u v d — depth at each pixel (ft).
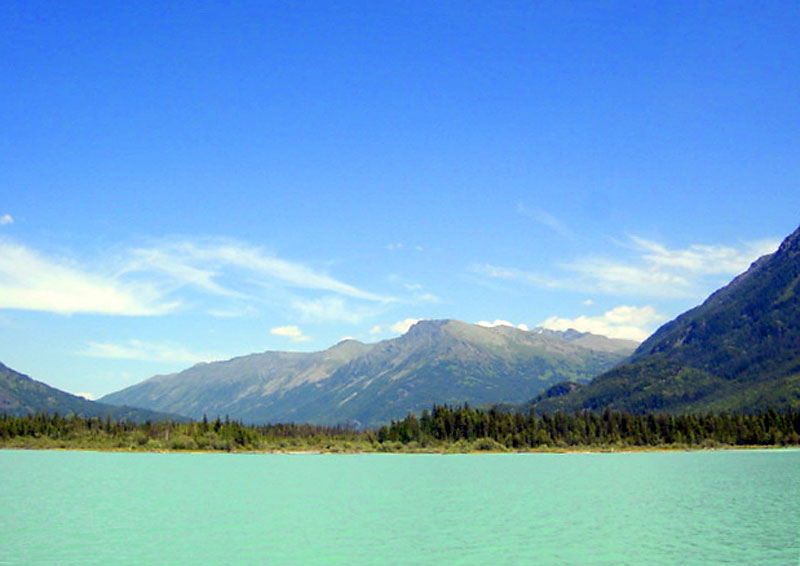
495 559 247.91
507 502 414.00
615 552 259.60
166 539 283.79
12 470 647.56
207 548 265.54
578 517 348.79
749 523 326.85
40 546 266.77
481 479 588.91
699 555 254.27
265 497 440.04
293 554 255.29
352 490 492.13
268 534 296.92
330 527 316.40
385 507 392.27
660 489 485.97
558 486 518.37
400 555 254.27
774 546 270.05
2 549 261.24
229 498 432.66
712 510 372.99
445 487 513.86
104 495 439.22
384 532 303.27
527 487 512.22
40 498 419.54
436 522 332.80
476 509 381.60
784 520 335.47
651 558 249.34
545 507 390.63
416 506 396.57
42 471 638.12
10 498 418.92
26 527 310.45
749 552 259.19
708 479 563.89
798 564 239.91
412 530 308.60
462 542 279.49
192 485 517.96
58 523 322.34
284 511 371.15
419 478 604.49
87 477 577.84
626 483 536.42
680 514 357.61
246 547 268.00
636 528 313.12
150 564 238.27
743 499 421.59
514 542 279.69
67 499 416.05
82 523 322.96
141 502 405.39
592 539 286.05
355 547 269.03
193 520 336.08
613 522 331.57
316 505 398.42
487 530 308.60
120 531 301.63
